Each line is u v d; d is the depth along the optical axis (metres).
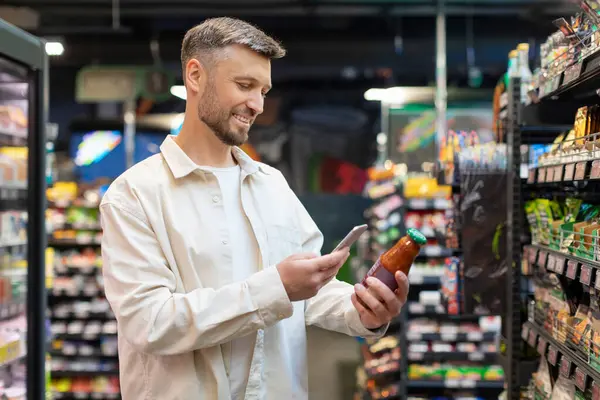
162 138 10.67
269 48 1.61
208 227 1.64
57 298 6.40
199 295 1.51
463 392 5.53
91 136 10.27
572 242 2.17
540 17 8.41
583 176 1.94
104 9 8.37
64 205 6.34
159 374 1.59
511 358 2.79
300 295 1.50
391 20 9.23
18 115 2.86
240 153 1.76
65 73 10.44
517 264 2.84
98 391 6.11
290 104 11.02
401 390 5.41
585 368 1.92
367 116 10.98
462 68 9.26
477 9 8.38
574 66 2.05
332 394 6.05
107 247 1.59
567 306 2.24
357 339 8.05
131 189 1.62
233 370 1.63
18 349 2.84
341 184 10.99
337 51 9.20
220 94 1.59
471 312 2.93
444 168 3.25
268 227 1.73
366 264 7.86
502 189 2.96
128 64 9.38
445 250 5.53
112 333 6.26
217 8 8.39
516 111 2.81
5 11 8.30
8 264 2.90
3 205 2.78
